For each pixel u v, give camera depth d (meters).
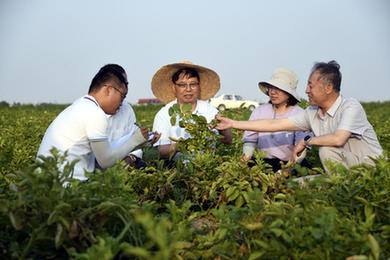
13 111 20.52
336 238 2.58
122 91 4.54
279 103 5.72
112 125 5.25
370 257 2.36
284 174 4.22
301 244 2.63
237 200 4.03
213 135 4.97
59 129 4.34
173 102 6.05
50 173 2.73
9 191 3.42
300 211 2.81
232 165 4.40
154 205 3.28
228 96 32.50
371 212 3.04
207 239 2.95
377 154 4.77
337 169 3.45
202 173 4.58
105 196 2.98
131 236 2.91
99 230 2.85
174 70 5.98
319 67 4.73
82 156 4.40
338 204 3.21
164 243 2.05
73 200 2.74
